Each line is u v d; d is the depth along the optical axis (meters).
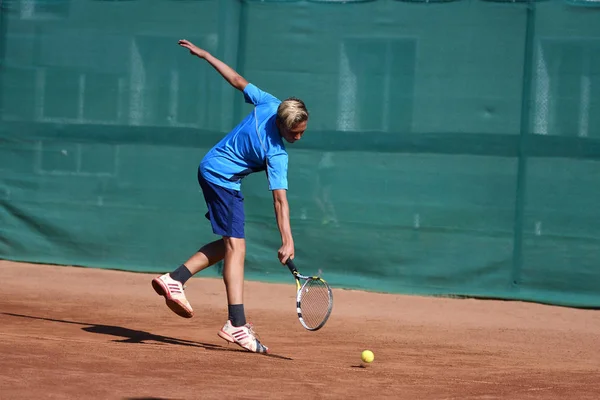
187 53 33.34
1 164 34.72
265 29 32.69
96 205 34.06
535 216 30.78
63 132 34.25
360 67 31.92
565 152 30.56
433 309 29.00
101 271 33.66
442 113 31.38
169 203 33.50
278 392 13.65
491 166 31.05
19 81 34.53
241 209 18.28
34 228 34.47
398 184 31.61
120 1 33.81
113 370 14.71
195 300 28.88
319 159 32.16
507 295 30.94
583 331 26.16
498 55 31.02
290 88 32.47
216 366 15.96
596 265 30.33
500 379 16.58
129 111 33.78
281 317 26.14
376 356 19.33
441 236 31.36
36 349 16.58
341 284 31.95
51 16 34.31
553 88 30.64
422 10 31.48
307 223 32.19
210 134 33.22
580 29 30.44
